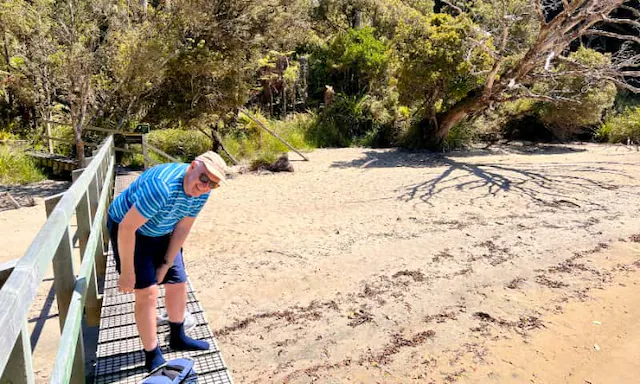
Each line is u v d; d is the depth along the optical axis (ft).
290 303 16.78
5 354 4.19
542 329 15.30
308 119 63.82
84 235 12.76
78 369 8.93
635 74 44.57
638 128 58.80
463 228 25.50
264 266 20.03
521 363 13.48
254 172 43.60
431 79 48.42
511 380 12.75
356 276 19.07
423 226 25.98
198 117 42.75
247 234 24.58
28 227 25.79
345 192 34.94
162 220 8.58
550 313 16.35
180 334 10.07
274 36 42.88
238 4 40.45
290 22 43.45
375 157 51.80
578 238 23.76
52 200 11.33
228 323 15.34
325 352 13.88
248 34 40.98
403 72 50.16
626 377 12.92
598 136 61.52
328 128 62.08
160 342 10.55
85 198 12.62
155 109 42.73
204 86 42.24
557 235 24.23
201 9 38.50
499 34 54.34
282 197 33.53
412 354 13.85
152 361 9.31
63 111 47.60
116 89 38.58
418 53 49.01
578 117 55.83
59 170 39.86
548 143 61.16
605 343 14.52
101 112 41.04
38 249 6.06
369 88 67.82
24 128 48.24
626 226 25.73
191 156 50.34
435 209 29.68
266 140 55.72
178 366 8.33
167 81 41.70
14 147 41.81
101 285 15.93
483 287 18.24
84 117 38.93
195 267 19.92
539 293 17.85
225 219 27.58
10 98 48.24
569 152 53.88
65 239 9.25
